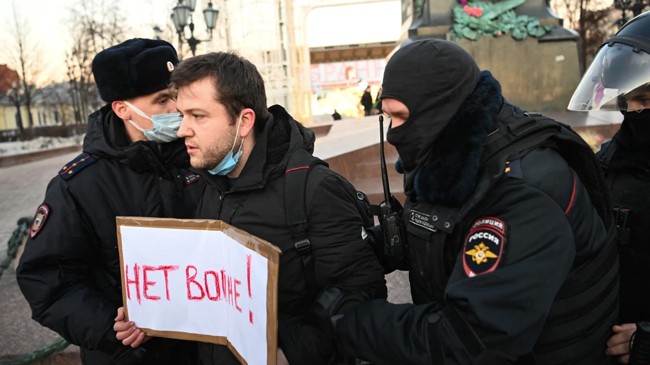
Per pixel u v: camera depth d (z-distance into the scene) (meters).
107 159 1.75
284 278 1.53
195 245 1.52
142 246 1.57
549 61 10.55
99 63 1.68
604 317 1.27
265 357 1.29
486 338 1.08
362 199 1.82
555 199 1.15
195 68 1.43
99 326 1.60
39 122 36.16
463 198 1.19
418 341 1.17
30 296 1.64
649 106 1.57
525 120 1.24
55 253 1.63
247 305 1.37
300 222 1.48
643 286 1.59
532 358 1.25
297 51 19.64
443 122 1.22
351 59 40.69
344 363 1.55
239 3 17.44
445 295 1.16
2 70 31.20
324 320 1.41
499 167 1.17
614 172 1.71
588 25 19.06
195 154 1.49
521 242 1.10
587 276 1.22
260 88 1.53
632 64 1.61
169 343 1.78
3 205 7.57
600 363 1.32
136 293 1.61
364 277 1.52
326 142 7.06
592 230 1.22
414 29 10.83
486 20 10.46
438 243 1.28
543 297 1.07
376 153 6.05
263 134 1.54
